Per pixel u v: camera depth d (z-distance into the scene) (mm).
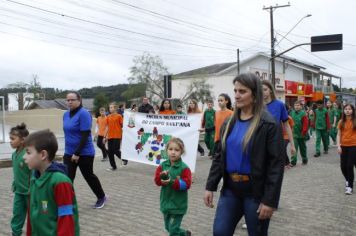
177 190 5254
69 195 3336
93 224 6547
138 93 47812
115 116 12258
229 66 52406
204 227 6402
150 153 11297
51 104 60812
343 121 8773
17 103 58625
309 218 6910
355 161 8711
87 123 7305
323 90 64625
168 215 5355
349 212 7309
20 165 5379
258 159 3666
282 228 6344
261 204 3650
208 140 14750
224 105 8383
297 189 9289
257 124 3693
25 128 5477
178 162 5379
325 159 14695
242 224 6348
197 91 44719
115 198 8391
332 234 6066
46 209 3338
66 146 7406
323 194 8773
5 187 9594
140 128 11531
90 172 7449
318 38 25391
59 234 3264
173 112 13039
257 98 3771
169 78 20906
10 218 6902
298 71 56656
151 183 10062
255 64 52281
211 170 4090
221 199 3922
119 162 14016
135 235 5988
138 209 7484
